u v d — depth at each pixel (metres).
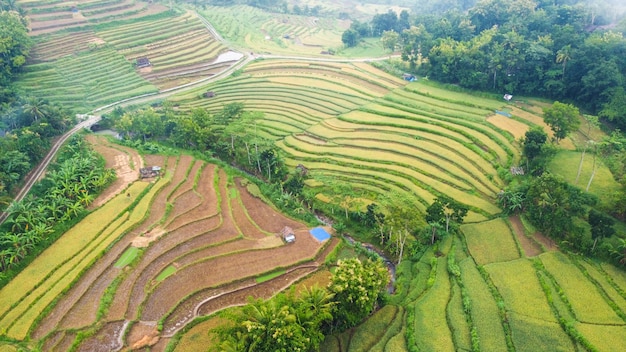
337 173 72.31
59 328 44.09
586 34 97.44
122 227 58.22
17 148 73.19
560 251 52.06
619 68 82.81
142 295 48.34
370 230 60.72
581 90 84.69
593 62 83.00
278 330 36.12
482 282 48.44
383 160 74.19
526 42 93.19
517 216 59.16
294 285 46.19
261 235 58.75
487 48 98.75
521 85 93.75
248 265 52.94
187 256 54.28
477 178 68.19
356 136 82.88
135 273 51.22
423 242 56.62
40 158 77.56
